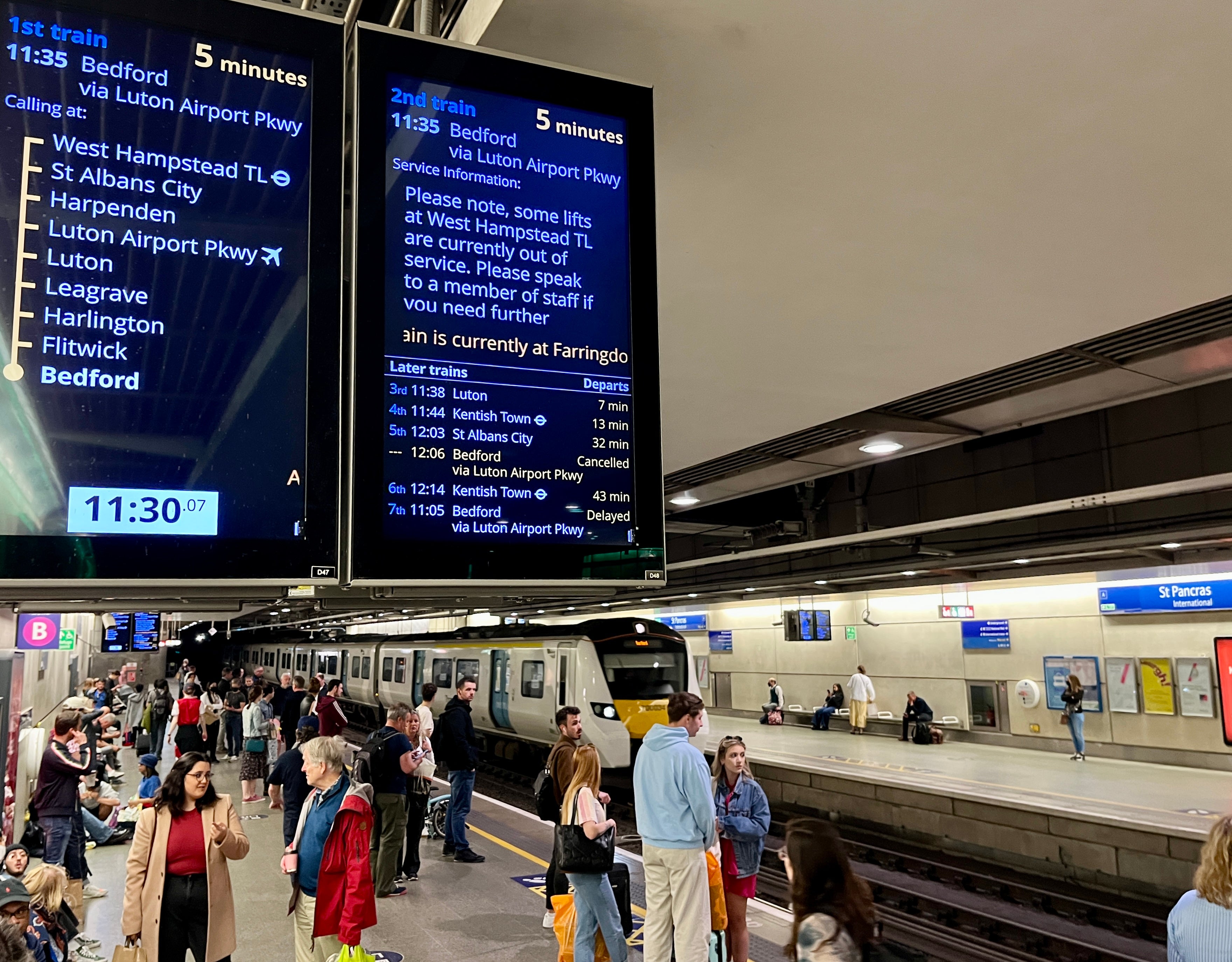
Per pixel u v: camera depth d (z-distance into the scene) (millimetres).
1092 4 3818
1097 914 9195
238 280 3102
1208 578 14164
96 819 9258
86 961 5930
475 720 18219
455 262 3436
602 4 3811
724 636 25422
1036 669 16922
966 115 4676
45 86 2963
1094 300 7270
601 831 5023
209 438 2959
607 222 3729
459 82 3572
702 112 4617
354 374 3197
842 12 3859
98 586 2748
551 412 3494
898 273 6660
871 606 20625
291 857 4680
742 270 6574
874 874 11102
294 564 2992
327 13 3961
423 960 5703
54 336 2840
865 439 13133
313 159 3281
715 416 10812
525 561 3340
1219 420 13289
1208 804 10891
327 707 8891
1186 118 4707
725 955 4730
